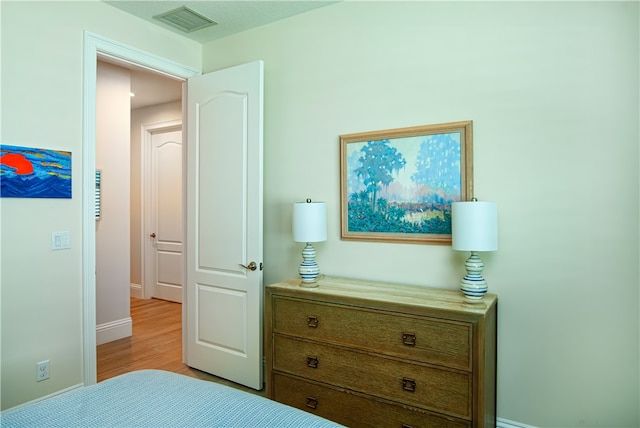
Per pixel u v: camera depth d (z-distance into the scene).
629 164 1.85
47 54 2.36
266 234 2.98
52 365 2.40
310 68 2.76
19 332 2.26
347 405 2.12
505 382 2.14
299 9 2.74
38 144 2.31
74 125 2.48
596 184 1.91
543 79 2.02
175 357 3.41
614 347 1.90
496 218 1.95
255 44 3.02
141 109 5.48
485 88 2.16
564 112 1.98
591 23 1.92
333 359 2.16
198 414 1.21
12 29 2.21
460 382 1.82
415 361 1.92
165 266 5.42
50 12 2.37
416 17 2.37
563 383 2.01
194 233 3.13
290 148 2.86
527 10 2.06
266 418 1.20
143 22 2.88
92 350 2.57
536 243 2.05
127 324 3.96
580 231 1.95
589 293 1.94
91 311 2.57
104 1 2.62
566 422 2.01
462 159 2.21
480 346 1.77
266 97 2.97
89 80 2.55
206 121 3.05
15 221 2.24
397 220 2.42
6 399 2.22
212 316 3.03
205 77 3.06
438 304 1.92
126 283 3.97
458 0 2.24
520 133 2.08
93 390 1.37
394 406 1.98
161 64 2.99
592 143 1.92
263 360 2.84
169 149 5.31
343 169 2.60
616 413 1.91
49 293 2.38
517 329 2.10
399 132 2.40
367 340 2.05
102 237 3.79
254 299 2.79
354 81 2.58
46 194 2.35
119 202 3.94
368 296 2.09
